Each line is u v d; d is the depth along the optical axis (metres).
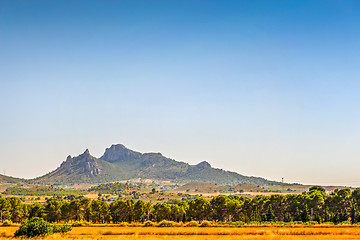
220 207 183.38
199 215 185.38
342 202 173.38
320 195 172.62
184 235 92.38
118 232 101.19
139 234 97.81
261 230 99.88
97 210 187.00
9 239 82.81
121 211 186.75
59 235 87.69
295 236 83.75
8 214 172.38
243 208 183.00
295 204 174.50
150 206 191.00
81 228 125.81
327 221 150.88
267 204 180.00
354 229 103.25
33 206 190.12
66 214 185.50
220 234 96.00
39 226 88.06
